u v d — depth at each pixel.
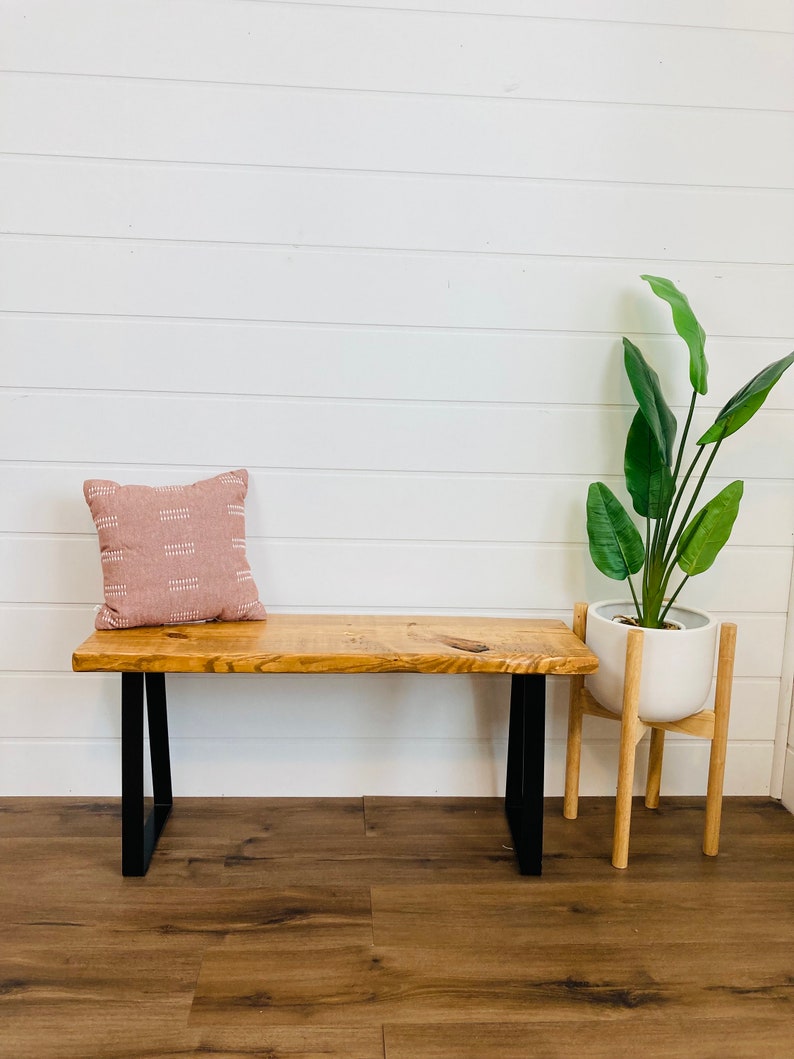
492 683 2.42
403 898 1.97
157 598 2.09
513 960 1.77
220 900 1.95
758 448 2.39
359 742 2.43
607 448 2.36
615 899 1.99
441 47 2.18
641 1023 1.61
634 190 2.26
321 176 2.21
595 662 1.97
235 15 2.14
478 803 2.44
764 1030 1.60
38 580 2.32
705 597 2.45
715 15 2.21
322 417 2.30
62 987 1.66
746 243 2.30
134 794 2.01
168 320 2.24
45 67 2.13
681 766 2.51
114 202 2.19
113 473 2.29
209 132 2.18
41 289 2.21
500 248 2.26
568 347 2.31
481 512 2.37
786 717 2.46
